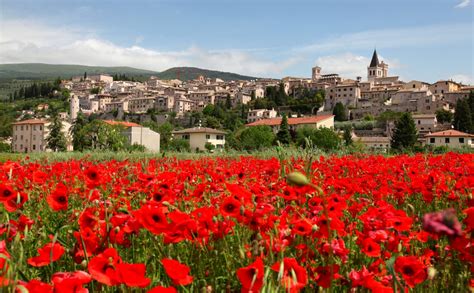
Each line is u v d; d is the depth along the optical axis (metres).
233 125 175.12
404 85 188.50
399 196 5.75
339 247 3.12
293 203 4.27
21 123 145.12
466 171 7.29
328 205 3.92
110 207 3.67
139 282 2.11
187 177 6.21
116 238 3.14
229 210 3.38
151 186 5.34
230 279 3.18
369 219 3.44
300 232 3.13
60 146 115.06
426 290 3.19
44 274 3.66
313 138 73.00
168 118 189.88
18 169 6.78
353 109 172.25
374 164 10.04
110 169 8.48
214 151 32.78
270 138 77.81
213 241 3.42
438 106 152.00
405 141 91.56
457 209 5.57
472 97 132.38
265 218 3.64
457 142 105.25
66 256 3.55
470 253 2.86
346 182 5.70
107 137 53.97
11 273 2.00
